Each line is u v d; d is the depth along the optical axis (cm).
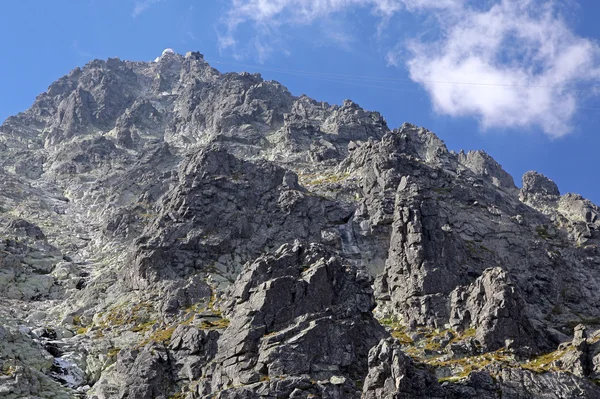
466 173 18338
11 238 15675
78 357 11325
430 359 10788
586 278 14712
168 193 16838
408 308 12169
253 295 10438
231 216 14312
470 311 11450
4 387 9781
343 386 9188
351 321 10181
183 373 10081
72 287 14288
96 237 17288
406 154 17100
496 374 9738
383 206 14950
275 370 9344
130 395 9781
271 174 15738
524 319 11112
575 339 10419
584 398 9500
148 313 12325
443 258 12775
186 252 13550
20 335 11256
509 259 14625
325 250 11219
